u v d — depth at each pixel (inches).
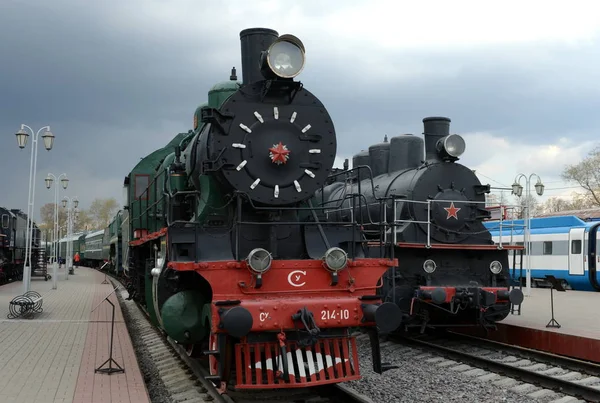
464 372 387.5
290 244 337.1
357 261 311.7
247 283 290.4
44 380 325.4
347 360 287.4
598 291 1007.6
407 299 494.0
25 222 1562.5
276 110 332.8
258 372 273.7
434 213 525.0
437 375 374.3
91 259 2260.1
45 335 495.8
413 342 496.7
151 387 347.9
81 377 333.7
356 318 289.3
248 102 329.7
